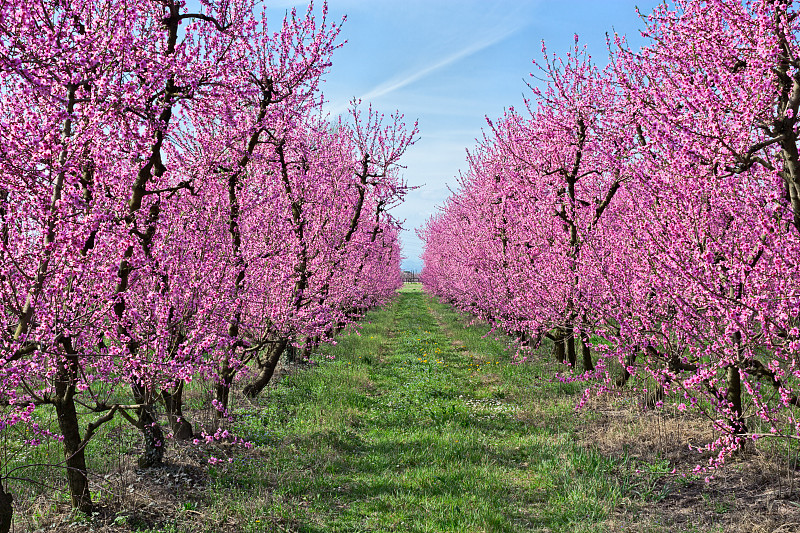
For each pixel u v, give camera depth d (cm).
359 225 1975
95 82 483
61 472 665
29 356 480
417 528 581
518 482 729
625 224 866
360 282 1897
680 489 652
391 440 934
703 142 592
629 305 820
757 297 543
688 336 672
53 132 433
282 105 1043
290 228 1154
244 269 863
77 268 459
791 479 604
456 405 1170
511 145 1571
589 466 730
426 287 5075
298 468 769
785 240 557
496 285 1619
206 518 581
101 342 575
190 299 693
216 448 797
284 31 1047
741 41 602
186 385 1098
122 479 625
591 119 988
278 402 1140
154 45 657
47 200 468
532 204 1415
